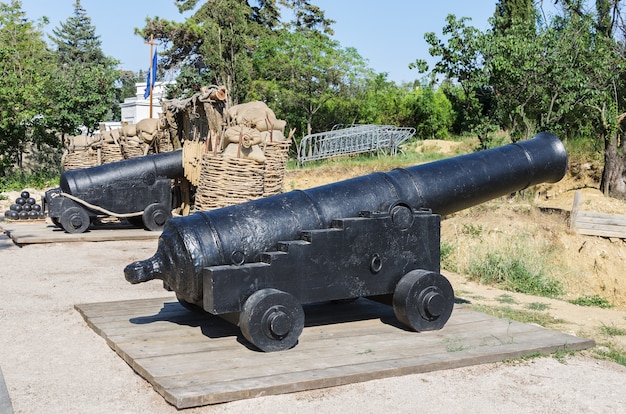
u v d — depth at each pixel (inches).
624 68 513.0
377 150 840.3
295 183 735.7
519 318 261.0
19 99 930.1
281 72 1074.7
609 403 156.7
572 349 198.7
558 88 521.0
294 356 181.5
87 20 2484.0
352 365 173.5
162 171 482.9
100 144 636.7
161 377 162.7
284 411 147.9
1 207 694.5
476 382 169.2
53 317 237.5
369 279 204.4
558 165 246.1
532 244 435.8
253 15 1396.4
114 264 359.3
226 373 165.9
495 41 512.7
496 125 542.9
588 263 424.5
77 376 172.6
